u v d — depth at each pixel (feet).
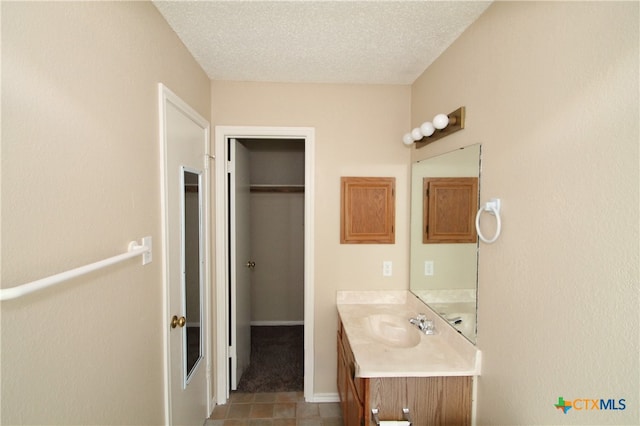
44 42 2.18
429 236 5.71
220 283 6.67
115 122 3.04
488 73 3.83
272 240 11.01
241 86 6.47
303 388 7.36
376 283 6.80
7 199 1.92
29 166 2.07
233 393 7.15
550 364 2.84
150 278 3.81
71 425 2.46
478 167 4.03
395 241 6.79
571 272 2.61
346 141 6.64
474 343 4.14
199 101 5.69
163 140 4.06
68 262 2.41
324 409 6.62
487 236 3.87
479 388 4.02
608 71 2.28
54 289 2.29
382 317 6.03
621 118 2.19
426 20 4.19
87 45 2.62
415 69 5.88
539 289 2.98
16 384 1.99
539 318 2.98
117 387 3.11
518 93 3.26
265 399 6.95
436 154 5.43
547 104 2.86
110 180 2.96
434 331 5.22
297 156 10.81
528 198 3.12
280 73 6.09
